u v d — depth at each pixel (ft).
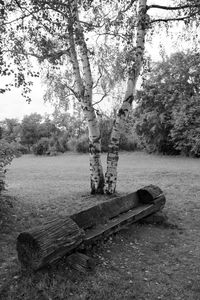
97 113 31.17
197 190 36.35
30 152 132.87
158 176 50.57
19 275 13.24
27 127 133.49
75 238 13.85
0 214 21.22
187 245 18.13
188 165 69.82
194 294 12.56
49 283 12.61
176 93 89.97
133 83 28.45
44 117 137.08
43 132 133.80
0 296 11.94
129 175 52.95
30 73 22.12
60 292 12.14
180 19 27.81
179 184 41.68
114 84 31.68
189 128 84.43
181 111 82.99
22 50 24.18
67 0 22.53
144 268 14.82
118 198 19.89
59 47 28.96
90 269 14.01
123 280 13.43
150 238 18.95
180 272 14.55
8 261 14.83
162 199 22.66
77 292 12.28
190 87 88.69
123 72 28.55
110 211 18.63
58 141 125.90
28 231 12.98
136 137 109.91
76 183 44.47
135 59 27.53
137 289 12.79
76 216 16.03
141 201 22.25
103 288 12.57
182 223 22.66
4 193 32.83
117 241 17.94
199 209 26.73
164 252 16.96
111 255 16.06
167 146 100.32
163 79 94.94
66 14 22.74
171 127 95.81
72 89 32.45
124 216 19.06
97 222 17.29
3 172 24.76
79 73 30.68
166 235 19.71
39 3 20.83
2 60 21.39
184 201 29.73
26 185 43.04
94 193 31.24
